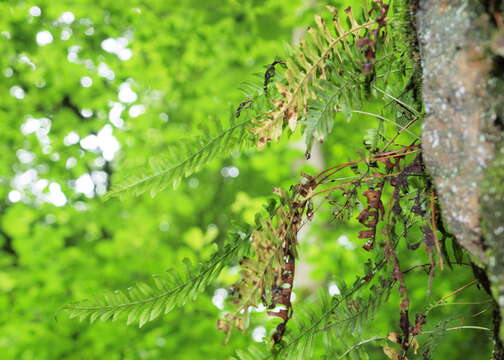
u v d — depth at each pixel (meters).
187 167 0.84
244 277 0.74
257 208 4.77
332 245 4.02
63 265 5.13
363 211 0.84
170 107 6.40
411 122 0.83
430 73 0.64
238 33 5.20
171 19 5.25
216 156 0.85
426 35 0.65
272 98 0.85
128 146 5.70
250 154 5.20
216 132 0.85
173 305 0.81
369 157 0.80
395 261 0.76
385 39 0.80
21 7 5.25
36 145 5.71
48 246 5.31
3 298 4.90
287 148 4.91
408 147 0.79
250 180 7.74
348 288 0.87
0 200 6.20
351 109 0.81
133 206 6.01
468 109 0.59
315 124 0.75
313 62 0.78
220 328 0.72
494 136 0.57
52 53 5.41
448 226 0.64
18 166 5.88
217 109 5.47
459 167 0.61
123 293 0.81
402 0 0.74
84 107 5.86
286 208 0.82
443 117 0.63
